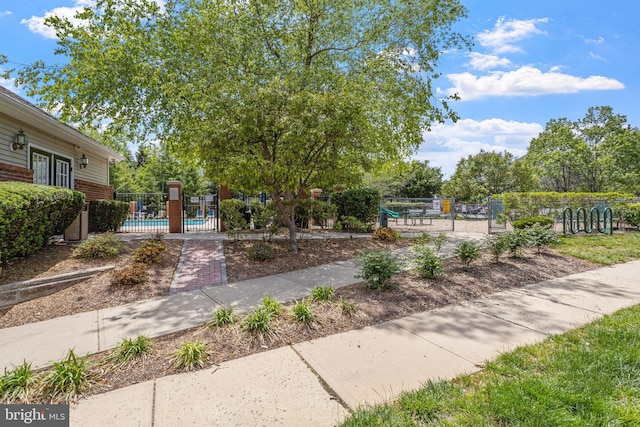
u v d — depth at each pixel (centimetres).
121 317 418
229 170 655
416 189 3303
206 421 222
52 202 607
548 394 233
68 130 981
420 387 256
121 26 943
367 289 510
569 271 629
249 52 859
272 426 217
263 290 527
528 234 743
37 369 295
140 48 922
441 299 469
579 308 431
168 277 589
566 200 1350
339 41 1022
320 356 312
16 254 553
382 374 278
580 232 1139
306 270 657
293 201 800
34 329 385
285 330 365
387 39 1005
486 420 212
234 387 263
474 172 3122
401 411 226
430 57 1004
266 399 246
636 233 1148
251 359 309
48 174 991
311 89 748
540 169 2986
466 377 268
